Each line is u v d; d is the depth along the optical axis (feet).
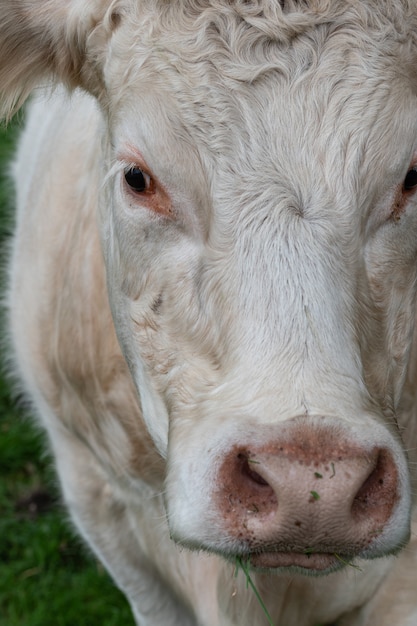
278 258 13.92
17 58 17.31
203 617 19.98
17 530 26.55
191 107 14.64
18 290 21.24
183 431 14.32
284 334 13.57
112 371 18.62
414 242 15.20
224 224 14.29
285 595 18.93
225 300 14.15
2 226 31.22
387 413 14.90
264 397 13.24
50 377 20.51
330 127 14.33
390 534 13.29
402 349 15.42
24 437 28.40
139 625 22.22
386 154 14.53
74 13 16.65
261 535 12.96
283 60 14.49
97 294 18.58
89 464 20.85
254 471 12.94
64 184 20.33
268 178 14.20
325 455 12.66
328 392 13.19
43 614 24.70
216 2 14.89
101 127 17.44
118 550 21.22
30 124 24.44
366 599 19.12
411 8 15.08
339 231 14.11
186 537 13.48
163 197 14.92
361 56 14.64
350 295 14.08
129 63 15.28
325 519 12.69
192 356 14.76
